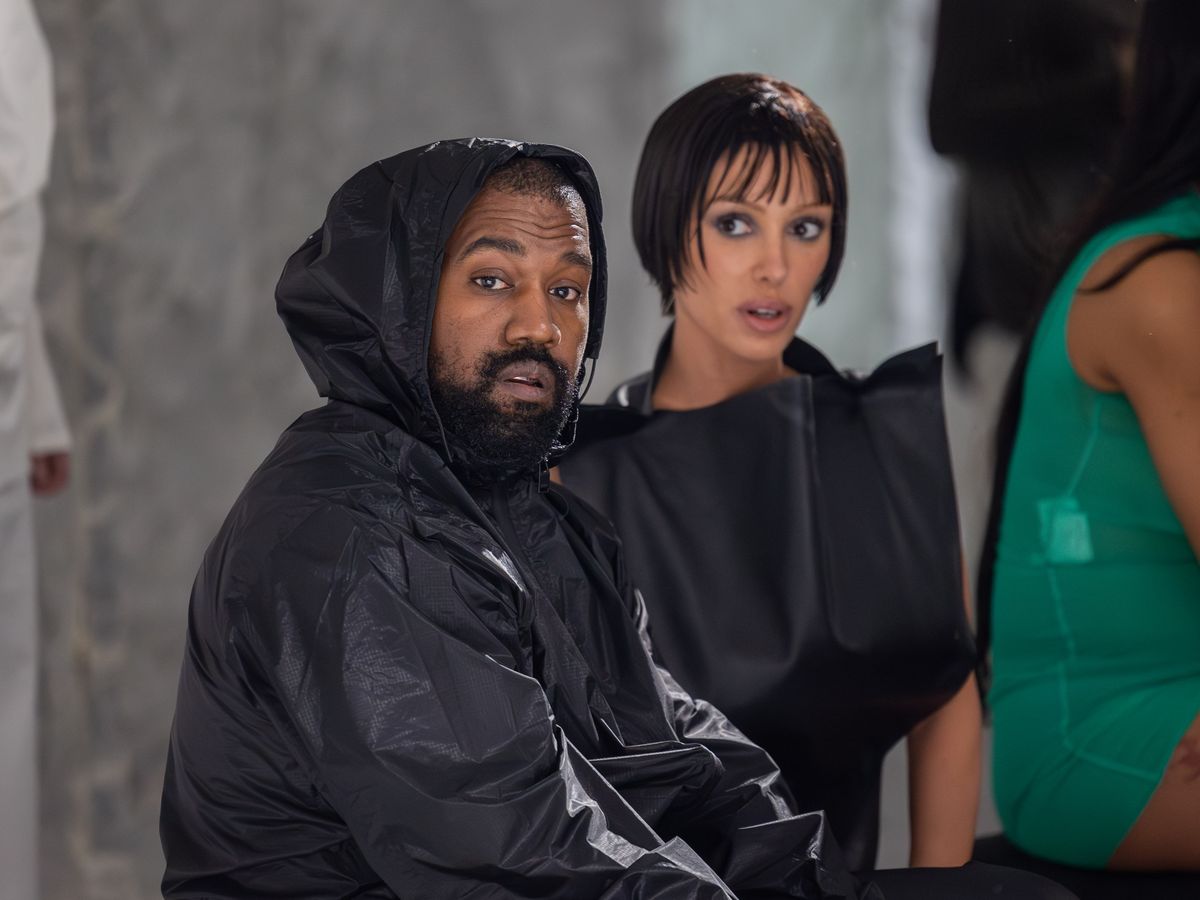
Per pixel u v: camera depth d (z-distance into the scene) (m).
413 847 2.75
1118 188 3.98
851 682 3.93
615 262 8.61
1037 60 4.51
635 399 4.31
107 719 7.47
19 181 5.81
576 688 3.19
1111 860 3.99
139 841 7.39
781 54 8.70
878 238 8.73
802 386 4.03
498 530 3.22
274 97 7.88
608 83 8.51
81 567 7.48
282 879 3.01
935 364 4.15
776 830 3.26
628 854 2.77
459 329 3.14
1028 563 4.19
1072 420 4.05
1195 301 3.76
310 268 3.16
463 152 3.11
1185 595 3.96
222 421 7.85
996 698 4.30
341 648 2.76
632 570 3.97
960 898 3.29
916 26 8.67
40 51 5.89
